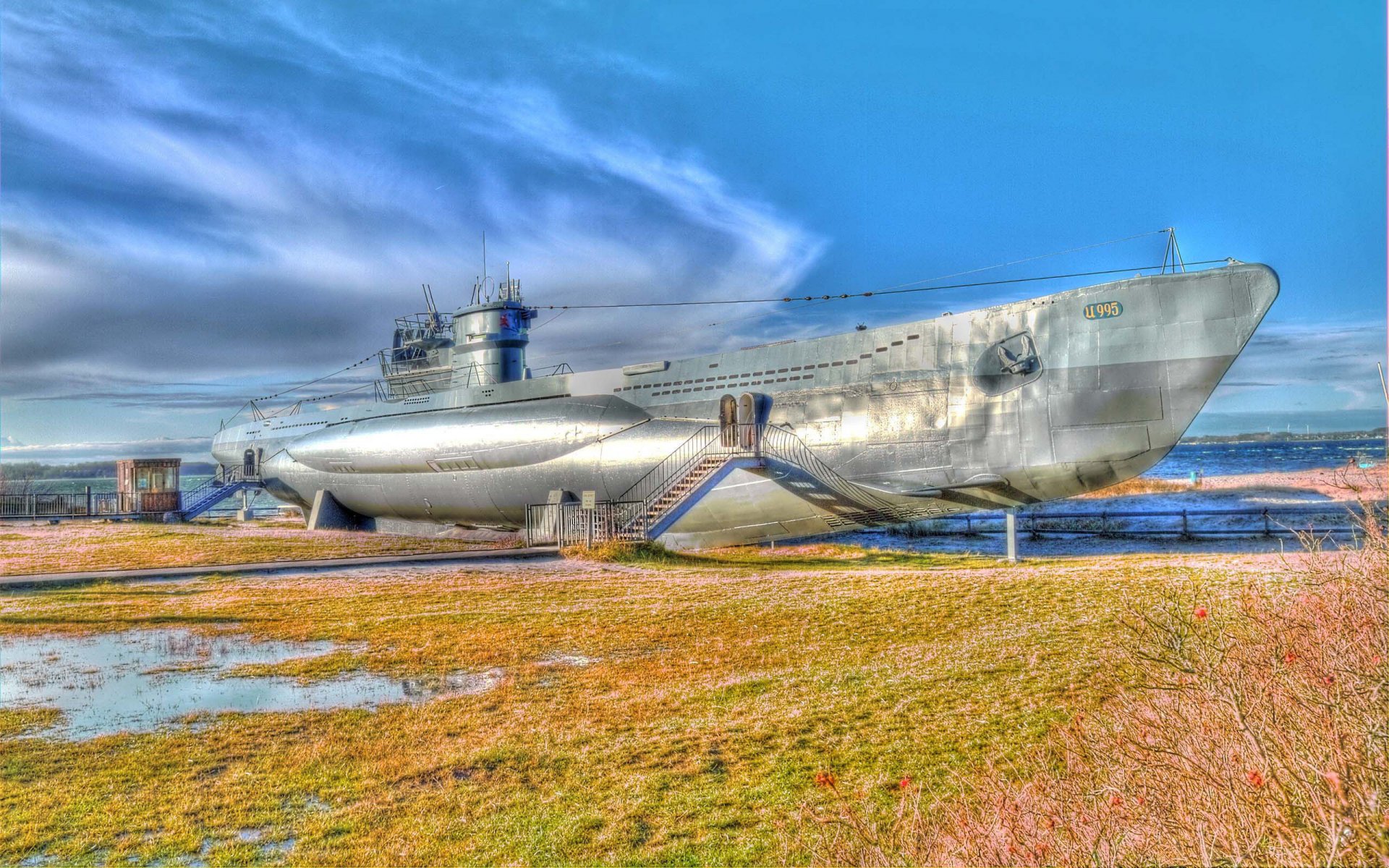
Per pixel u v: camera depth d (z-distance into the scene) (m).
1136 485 53.69
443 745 8.46
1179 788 4.41
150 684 10.74
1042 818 4.80
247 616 14.45
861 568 18.34
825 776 5.62
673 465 22.31
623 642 12.09
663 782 7.47
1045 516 34.41
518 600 15.05
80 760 8.29
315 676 10.92
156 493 38.66
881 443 18.91
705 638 12.12
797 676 10.23
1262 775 3.70
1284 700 4.59
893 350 19.22
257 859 6.38
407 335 35.09
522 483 26.20
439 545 23.98
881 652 11.07
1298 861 3.55
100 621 14.34
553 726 8.88
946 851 5.09
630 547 19.89
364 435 32.38
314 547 24.02
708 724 8.78
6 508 39.53
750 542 21.91
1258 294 14.92
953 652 10.84
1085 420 16.48
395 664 11.34
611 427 24.08
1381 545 6.22
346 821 6.95
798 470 20.06
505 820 6.88
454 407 30.42
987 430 17.56
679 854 6.25
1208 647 5.95
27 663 11.80
